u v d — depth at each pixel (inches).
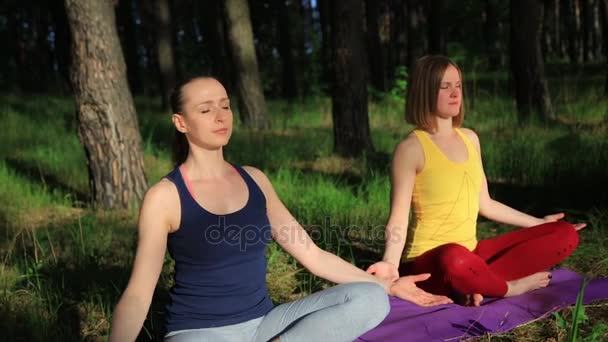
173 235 99.7
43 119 535.5
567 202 252.2
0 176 324.8
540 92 473.1
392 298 157.8
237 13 544.7
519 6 470.0
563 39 1327.5
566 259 185.9
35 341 145.5
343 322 97.6
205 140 100.9
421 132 151.0
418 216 152.9
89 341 147.6
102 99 265.1
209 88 101.6
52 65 1346.0
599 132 380.5
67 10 259.3
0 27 1315.2
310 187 280.1
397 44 1110.4
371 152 378.6
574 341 118.1
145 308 96.3
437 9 790.5
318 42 911.0
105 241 225.3
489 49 1016.2
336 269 112.3
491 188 281.6
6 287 178.1
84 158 376.5
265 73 947.3
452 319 141.9
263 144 423.8
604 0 571.5
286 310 103.4
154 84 1247.5
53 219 264.5
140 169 276.5
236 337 101.0
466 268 142.4
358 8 368.2
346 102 373.1
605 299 152.5
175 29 1272.1
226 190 102.2
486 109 530.3
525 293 155.4
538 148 330.6
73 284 181.5
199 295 99.7
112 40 266.2
